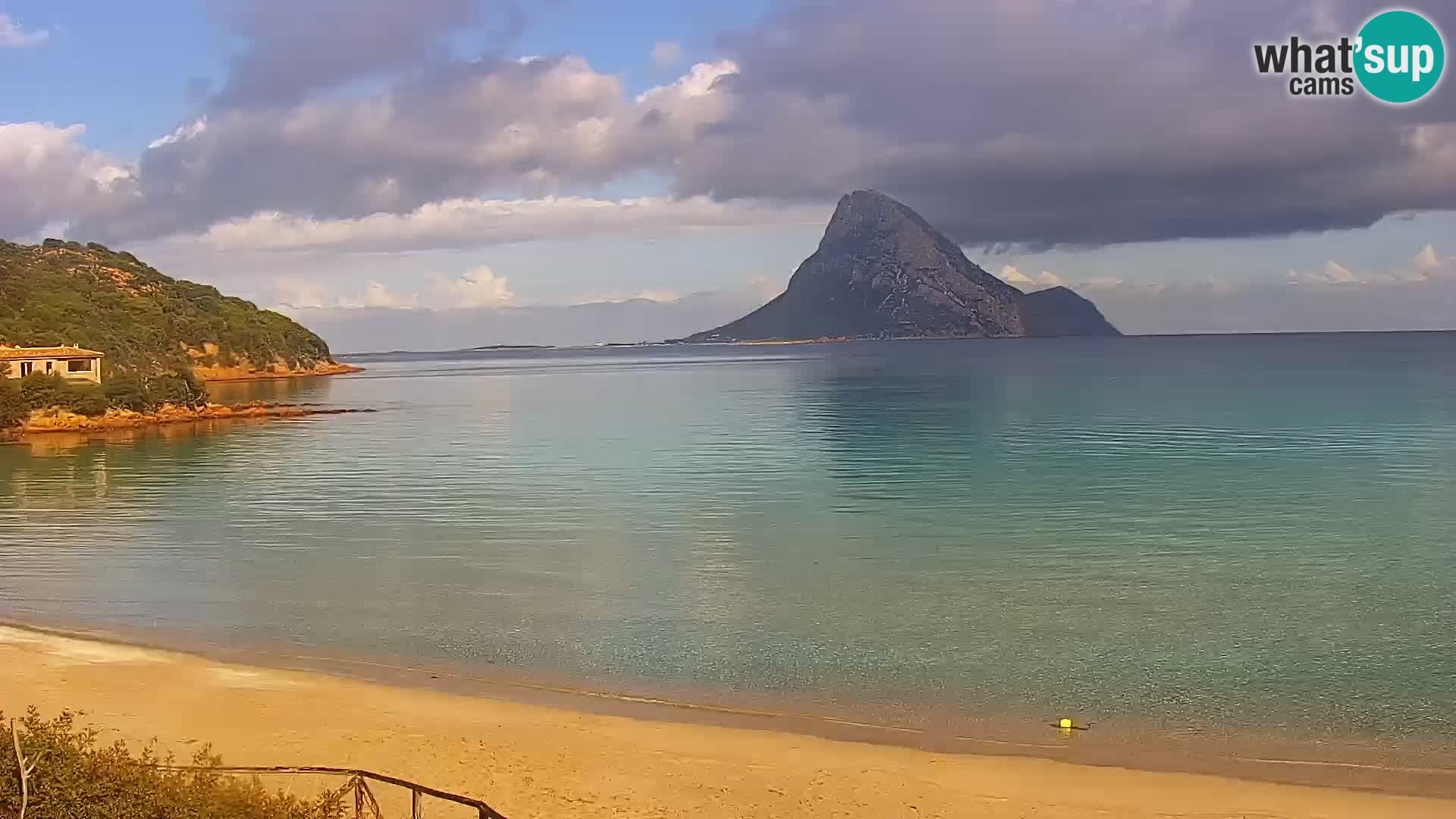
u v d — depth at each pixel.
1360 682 21.27
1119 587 29.61
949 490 48.88
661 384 171.62
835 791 15.80
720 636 24.95
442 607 28.06
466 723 18.66
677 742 17.80
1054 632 25.11
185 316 198.75
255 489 54.06
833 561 33.66
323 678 21.39
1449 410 86.56
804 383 161.88
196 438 86.56
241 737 17.83
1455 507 42.47
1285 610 26.98
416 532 40.34
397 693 20.41
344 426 96.31
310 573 32.84
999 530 38.62
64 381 98.94
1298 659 22.81
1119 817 14.97
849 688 21.03
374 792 15.67
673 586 30.44
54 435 90.06
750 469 58.16
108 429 94.31
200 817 11.72
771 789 15.87
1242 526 38.88
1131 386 131.50
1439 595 28.36
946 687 21.05
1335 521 39.62
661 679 21.58
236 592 30.11
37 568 33.91
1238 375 151.75
